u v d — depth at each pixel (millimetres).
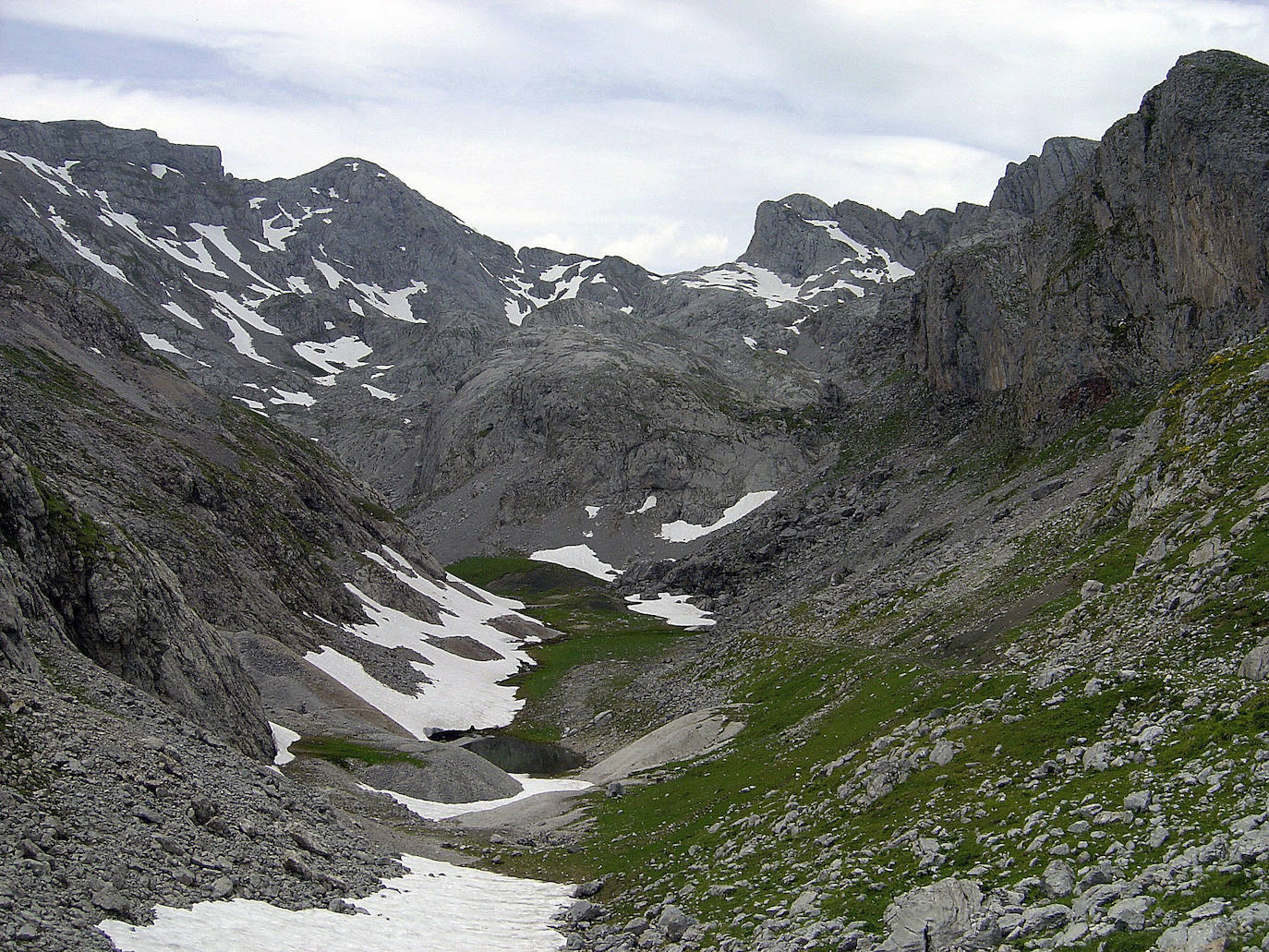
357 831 49406
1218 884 23422
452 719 102375
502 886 45781
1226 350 77375
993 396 174500
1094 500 83188
